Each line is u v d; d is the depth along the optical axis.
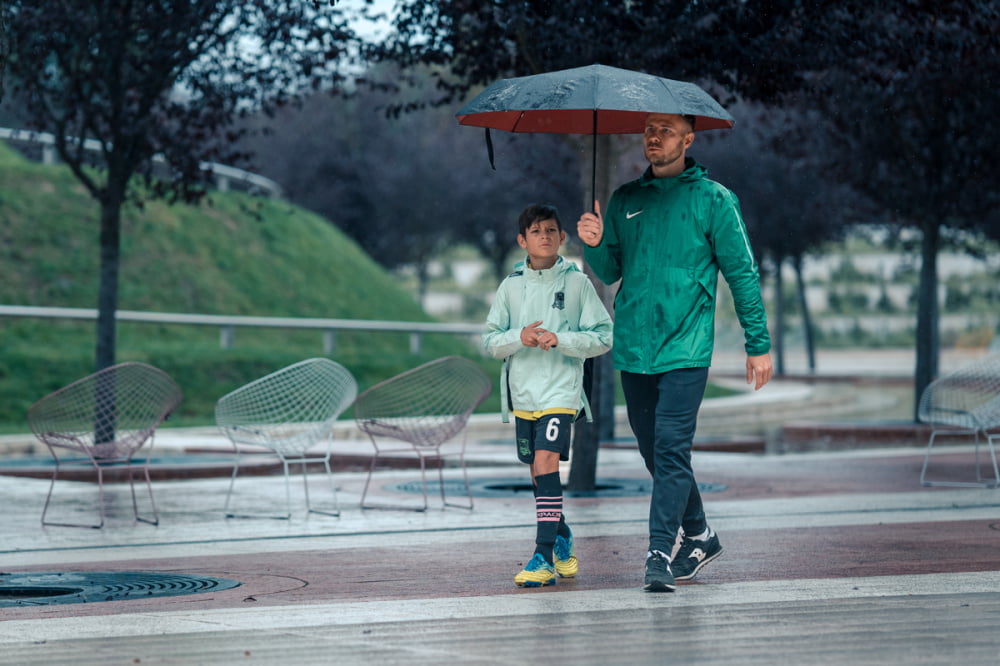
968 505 15.20
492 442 28.91
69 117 21.97
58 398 13.89
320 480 19.89
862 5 16.73
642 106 8.71
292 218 59.03
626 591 8.95
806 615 7.92
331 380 14.91
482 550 11.61
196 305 46.66
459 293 137.00
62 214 47.53
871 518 13.81
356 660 6.74
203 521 14.38
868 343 115.75
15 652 7.03
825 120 31.28
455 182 91.75
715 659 6.67
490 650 6.96
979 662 6.59
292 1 19.08
